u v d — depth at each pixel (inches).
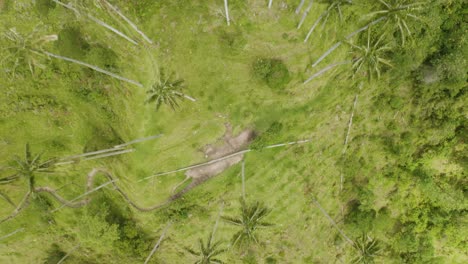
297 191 1003.3
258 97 951.6
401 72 951.0
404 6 826.8
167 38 901.2
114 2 877.8
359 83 973.8
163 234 1016.9
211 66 919.7
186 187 983.0
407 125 1019.3
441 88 975.0
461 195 1027.3
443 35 964.0
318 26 901.8
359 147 1018.1
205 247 1018.7
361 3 870.4
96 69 895.7
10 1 969.5
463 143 1021.8
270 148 979.9
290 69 925.2
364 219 997.2
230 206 997.2
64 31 924.6
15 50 979.9
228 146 971.9
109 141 1008.2
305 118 977.5
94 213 1040.2
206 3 886.4
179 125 947.3
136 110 944.9
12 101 1030.4
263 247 1020.5
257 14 888.9
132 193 995.3
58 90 1022.4
